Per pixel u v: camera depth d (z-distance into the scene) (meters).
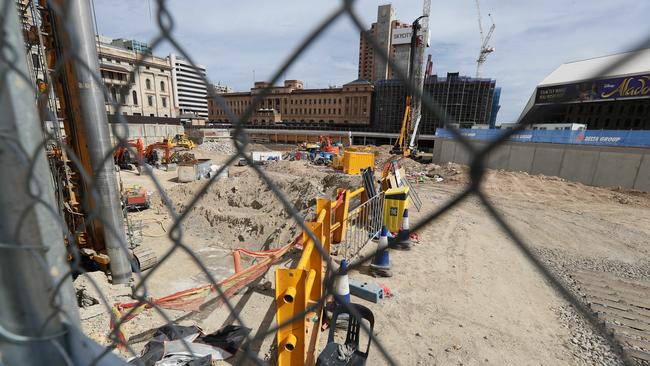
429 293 6.18
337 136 70.38
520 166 25.11
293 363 3.44
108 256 6.74
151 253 8.38
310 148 39.94
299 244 7.61
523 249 0.82
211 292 5.95
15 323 1.22
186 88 80.88
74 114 6.63
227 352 4.41
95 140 6.14
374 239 8.45
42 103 1.11
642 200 17.80
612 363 4.62
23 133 1.09
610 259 8.91
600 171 21.67
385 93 73.00
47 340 1.24
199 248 10.52
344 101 80.44
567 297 0.87
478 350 4.75
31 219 1.13
